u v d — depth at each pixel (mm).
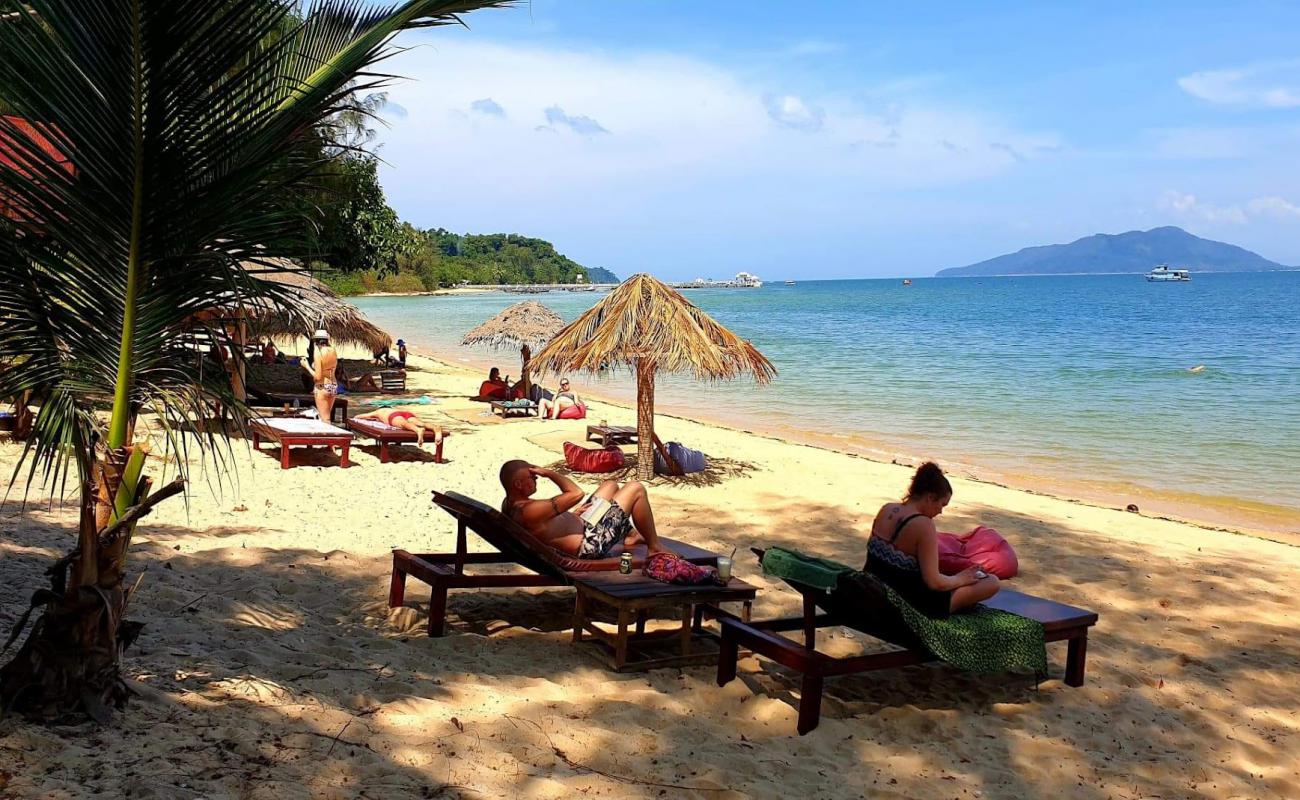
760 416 22312
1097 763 4863
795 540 9688
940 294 156500
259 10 3762
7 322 3762
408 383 25625
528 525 6098
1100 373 31719
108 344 3914
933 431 20188
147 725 4027
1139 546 10148
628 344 12148
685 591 5645
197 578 6777
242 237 3973
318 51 4191
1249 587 8641
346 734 4266
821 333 54844
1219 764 4969
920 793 4387
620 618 5539
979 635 5215
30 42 3535
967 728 5184
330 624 6160
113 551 4016
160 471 10695
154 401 4000
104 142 3699
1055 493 14281
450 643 5875
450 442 15250
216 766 3744
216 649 5254
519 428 17391
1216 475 15883
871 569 5539
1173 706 5723
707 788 4172
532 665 5602
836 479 13391
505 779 4047
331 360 14680
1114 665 6367
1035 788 4539
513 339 21641
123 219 3805
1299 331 54156
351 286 129375
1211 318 69875
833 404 24531
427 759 4125
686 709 5145
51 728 3840
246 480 11039
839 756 4730
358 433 14727
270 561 7477
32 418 11375
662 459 12945
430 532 9047
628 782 4172
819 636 6633
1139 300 112438
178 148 3795
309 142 4176
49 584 6105
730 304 113562
